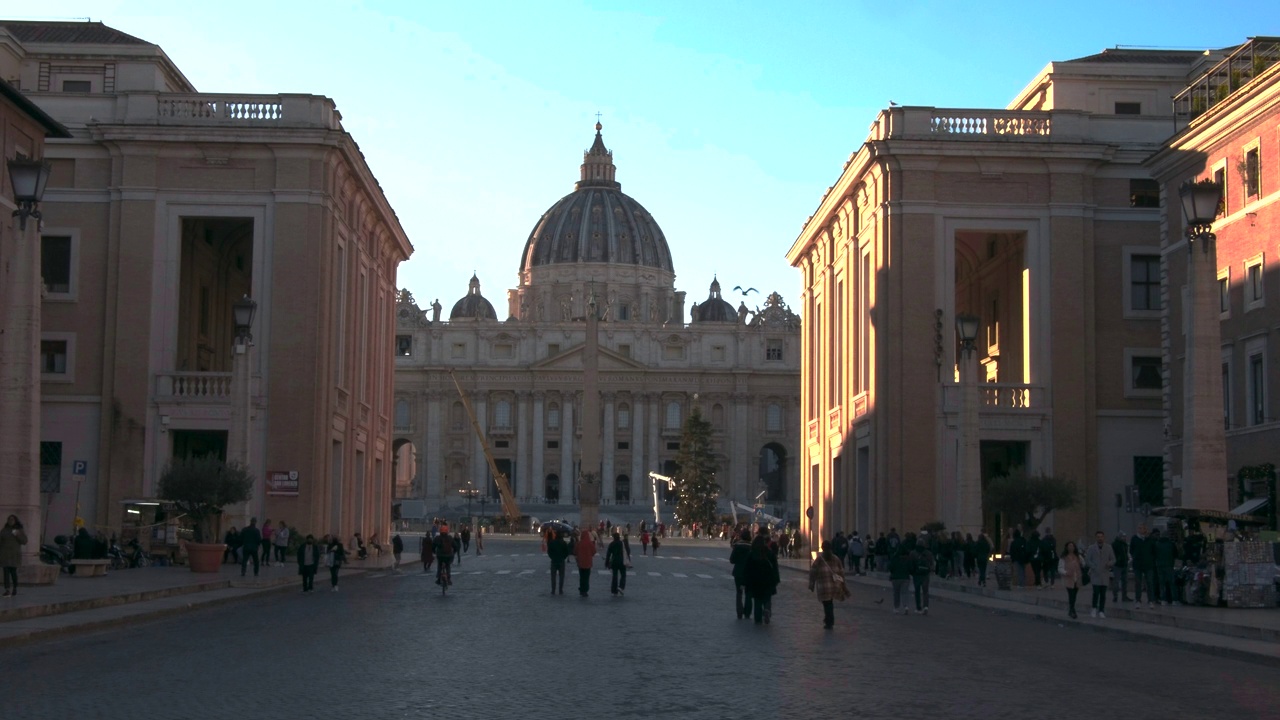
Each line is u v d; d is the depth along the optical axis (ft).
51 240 190.80
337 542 142.00
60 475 187.62
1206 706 55.72
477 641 80.48
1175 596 108.68
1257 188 143.95
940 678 64.03
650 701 55.16
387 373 257.14
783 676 63.93
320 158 189.67
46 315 189.16
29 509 109.40
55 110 191.31
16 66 207.82
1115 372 194.70
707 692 57.98
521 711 52.16
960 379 156.56
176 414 187.32
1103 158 193.98
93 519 186.91
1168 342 164.35
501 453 625.00
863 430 205.57
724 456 627.46
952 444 190.39
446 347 628.28
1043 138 194.29
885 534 190.08
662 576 182.19
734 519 447.83
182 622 92.38
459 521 533.14
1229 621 88.84
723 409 632.38
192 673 62.80
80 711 50.88
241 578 137.39
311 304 187.83
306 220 188.75
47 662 66.49
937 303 192.34
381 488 255.70
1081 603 115.44
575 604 117.60
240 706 52.65
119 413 187.32
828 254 239.09
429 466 620.90
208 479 147.13
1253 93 139.44
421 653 73.00
